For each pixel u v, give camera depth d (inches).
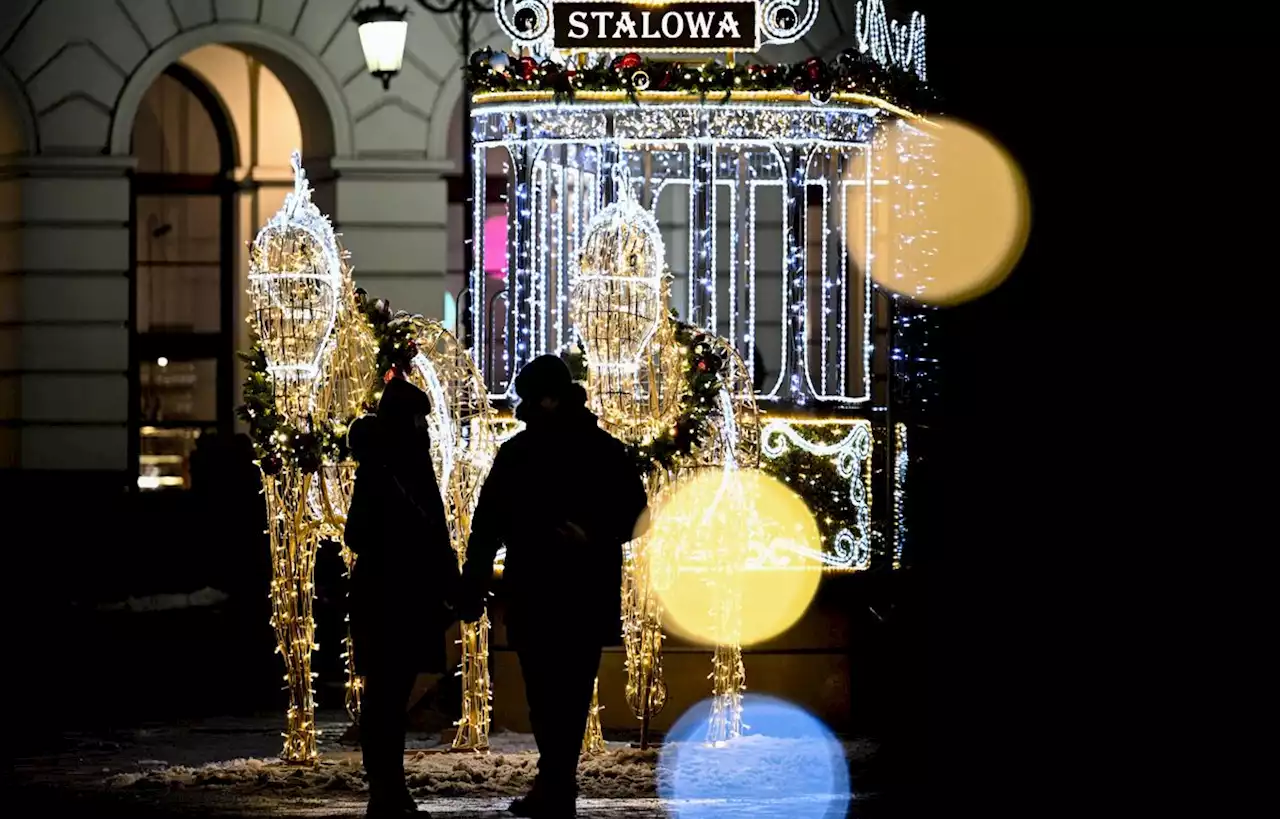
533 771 758.5
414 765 770.8
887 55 952.3
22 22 1592.0
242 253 1721.2
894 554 892.0
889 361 926.4
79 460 1599.4
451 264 1685.5
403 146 1614.2
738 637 825.5
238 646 1186.0
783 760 779.4
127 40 1600.6
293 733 783.7
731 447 817.5
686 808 677.3
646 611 802.2
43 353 1596.9
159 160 1716.3
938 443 930.7
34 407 1596.9
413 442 670.5
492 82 856.9
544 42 897.5
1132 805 680.4
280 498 780.0
